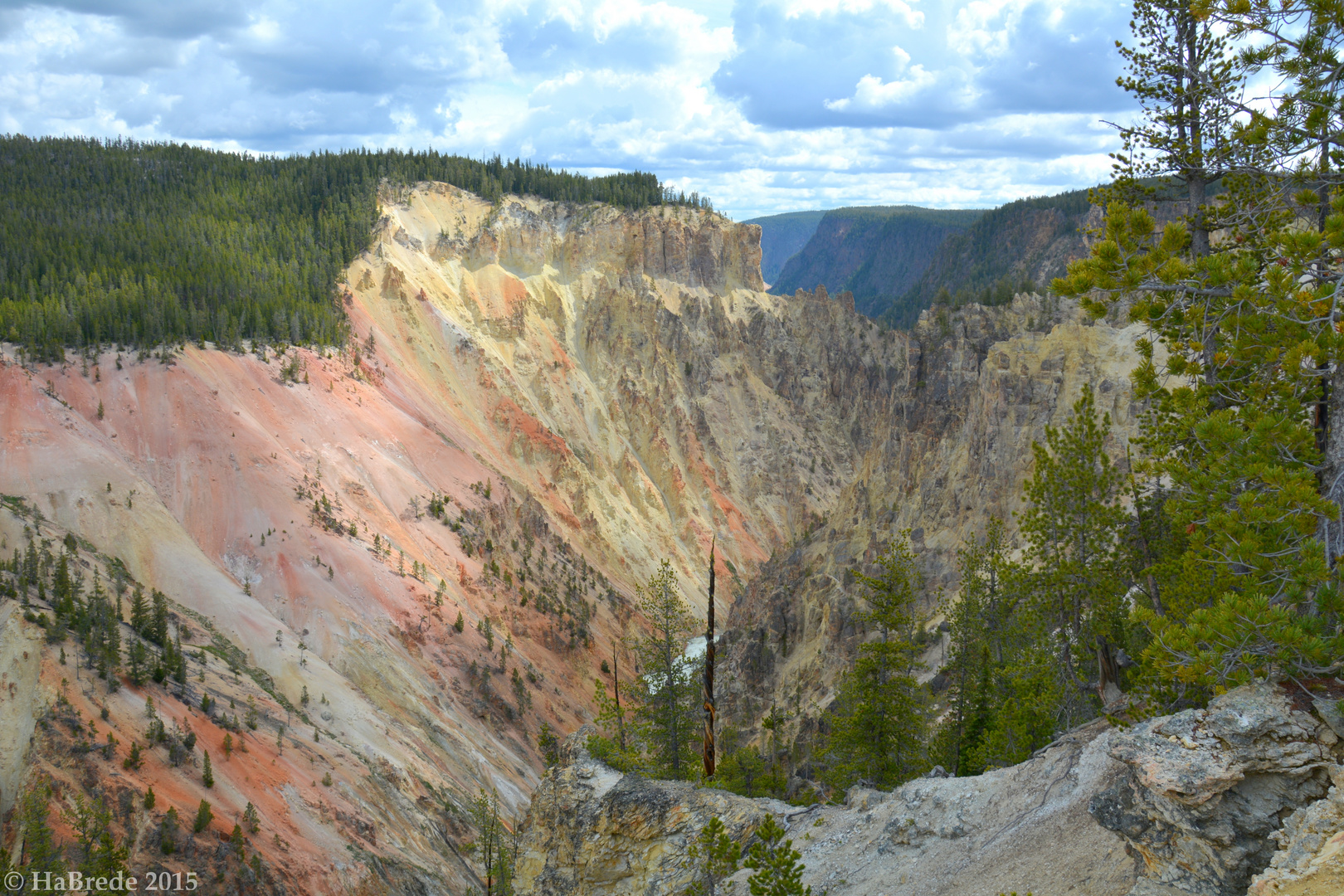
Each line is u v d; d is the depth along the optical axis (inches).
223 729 3715.6
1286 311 845.2
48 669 3405.5
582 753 1764.3
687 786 1448.1
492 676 5610.2
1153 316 1007.6
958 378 4618.6
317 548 5659.5
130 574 5029.5
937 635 3142.2
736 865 1229.1
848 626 4037.9
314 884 3189.0
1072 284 1007.0
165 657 3966.5
